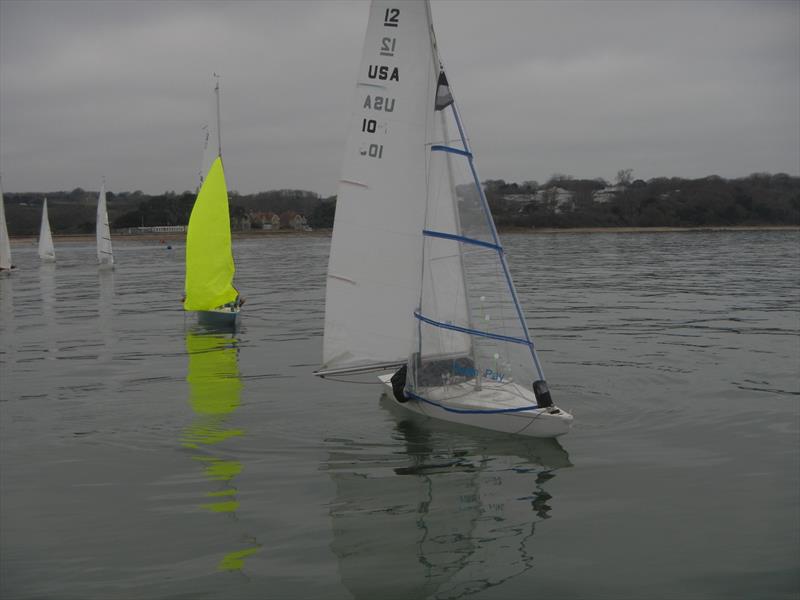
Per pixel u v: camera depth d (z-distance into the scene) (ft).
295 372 53.88
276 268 195.83
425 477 30.48
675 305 94.53
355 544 24.27
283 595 20.97
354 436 36.35
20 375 54.29
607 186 579.07
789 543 23.88
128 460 33.35
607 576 21.94
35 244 439.63
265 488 29.50
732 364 54.13
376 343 38.34
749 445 34.53
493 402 35.86
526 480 30.07
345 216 38.06
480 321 35.88
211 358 60.95
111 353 64.28
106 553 23.82
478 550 23.71
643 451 33.73
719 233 414.82
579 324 78.13
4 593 21.26
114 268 199.31
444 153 35.40
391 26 36.14
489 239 35.35
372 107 36.99
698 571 22.15
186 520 26.37
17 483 30.50
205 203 79.56
